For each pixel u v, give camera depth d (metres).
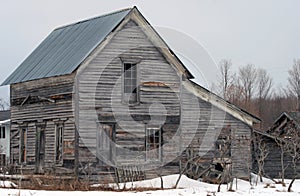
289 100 95.31
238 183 34.69
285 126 47.06
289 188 30.16
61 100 34.00
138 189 29.14
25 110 37.25
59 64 34.84
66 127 33.50
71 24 39.88
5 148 59.72
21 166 36.59
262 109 91.81
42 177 32.53
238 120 37.62
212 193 28.05
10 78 38.84
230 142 36.97
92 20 37.75
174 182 31.98
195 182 32.59
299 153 41.12
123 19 33.81
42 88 35.69
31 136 36.59
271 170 42.94
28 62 39.28
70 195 25.55
